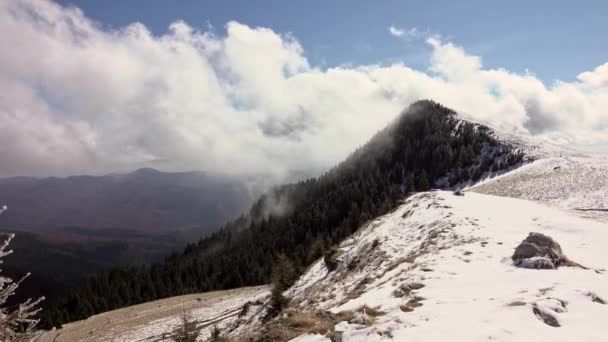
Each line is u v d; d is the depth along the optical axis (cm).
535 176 7725
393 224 3278
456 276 1488
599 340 838
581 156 9750
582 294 1120
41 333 548
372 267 2448
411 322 1023
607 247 1869
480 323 960
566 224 2314
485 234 2139
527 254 1584
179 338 3319
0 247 519
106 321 6700
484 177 11069
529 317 970
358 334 977
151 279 11506
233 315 4981
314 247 4375
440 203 3058
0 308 518
